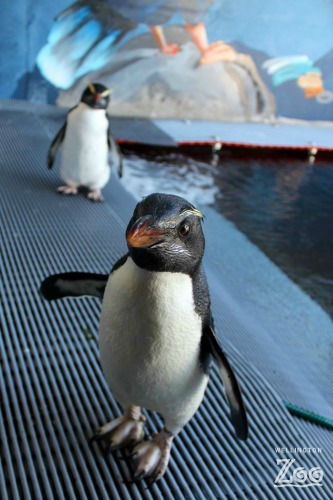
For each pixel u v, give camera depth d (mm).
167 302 628
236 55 3703
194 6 3449
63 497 755
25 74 3309
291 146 3512
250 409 1026
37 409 891
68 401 919
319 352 1601
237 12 3559
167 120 3689
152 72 3572
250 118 3939
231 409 697
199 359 689
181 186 2730
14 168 2045
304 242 2340
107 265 1437
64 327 1120
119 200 1967
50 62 3322
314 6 3674
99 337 706
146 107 3664
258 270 2035
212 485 827
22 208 1714
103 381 981
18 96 3365
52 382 958
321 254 2258
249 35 3664
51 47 3283
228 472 857
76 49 3336
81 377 985
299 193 2902
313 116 4074
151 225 583
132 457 813
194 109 3775
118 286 648
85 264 1422
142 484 799
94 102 1728
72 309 1183
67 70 3381
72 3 3189
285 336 1630
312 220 2578
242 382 1098
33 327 1107
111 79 3508
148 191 2602
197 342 670
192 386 708
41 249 1466
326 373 1479
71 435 852
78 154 1789
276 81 3877
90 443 842
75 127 1762
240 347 1298
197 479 831
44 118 2811
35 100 3408
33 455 808
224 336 1310
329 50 3859
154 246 594
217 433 929
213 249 2119
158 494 789
